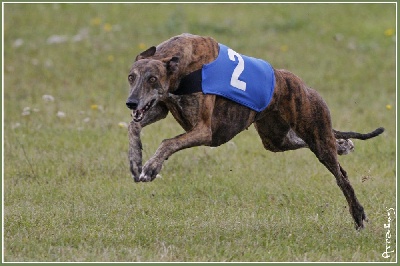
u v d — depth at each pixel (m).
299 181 14.08
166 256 10.09
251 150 15.88
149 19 26.89
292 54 23.95
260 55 23.52
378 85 21.84
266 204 12.77
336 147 11.64
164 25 25.84
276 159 15.32
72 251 10.27
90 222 11.63
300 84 11.41
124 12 27.53
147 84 9.96
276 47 24.42
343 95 20.70
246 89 10.73
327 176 14.41
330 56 23.98
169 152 10.12
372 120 18.41
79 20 26.28
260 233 11.19
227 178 14.06
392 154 15.97
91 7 27.83
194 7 28.81
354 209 11.52
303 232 11.30
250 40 24.92
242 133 17.20
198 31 25.41
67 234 10.95
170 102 10.51
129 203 12.70
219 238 10.95
